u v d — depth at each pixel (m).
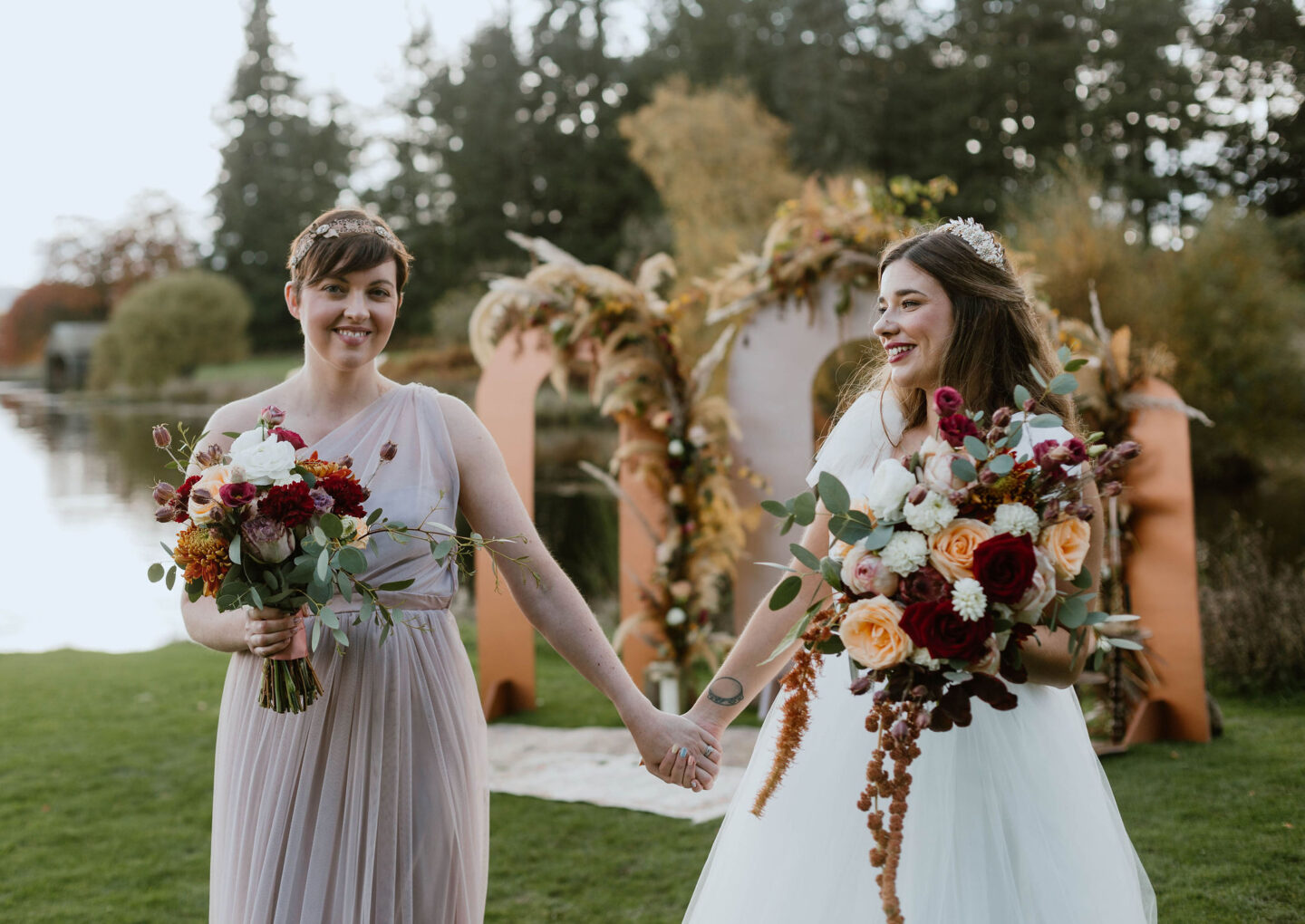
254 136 43.78
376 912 1.92
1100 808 1.89
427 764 1.99
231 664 2.10
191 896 3.61
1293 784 4.18
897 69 25.64
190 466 2.02
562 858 3.83
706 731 2.16
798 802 1.91
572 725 5.73
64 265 56.22
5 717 6.06
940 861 1.77
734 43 27.44
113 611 10.43
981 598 1.51
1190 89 23.89
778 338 5.76
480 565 6.03
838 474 2.16
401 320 34.94
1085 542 1.60
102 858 3.96
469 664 2.15
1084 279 10.45
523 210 34.16
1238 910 3.07
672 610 5.67
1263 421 12.37
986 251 2.01
